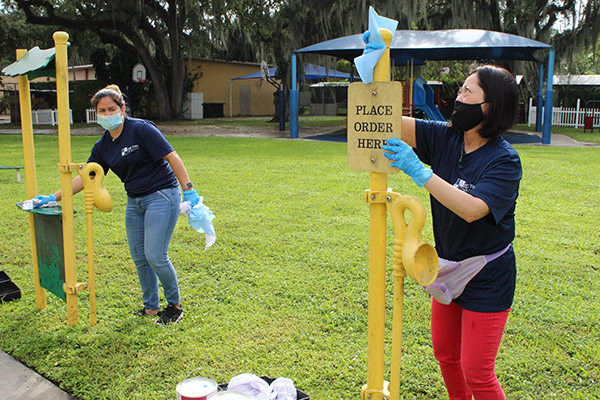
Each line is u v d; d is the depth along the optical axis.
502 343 3.46
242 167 11.10
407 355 3.32
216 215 6.87
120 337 3.53
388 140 1.88
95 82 29.12
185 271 4.85
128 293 4.34
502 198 2.01
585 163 11.44
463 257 2.19
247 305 4.07
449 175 2.26
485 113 2.07
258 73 33.34
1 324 3.77
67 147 3.52
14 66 3.88
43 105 28.86
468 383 2.24
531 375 3.08
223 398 2.19
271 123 28.41
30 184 3.96
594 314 3.86
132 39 27.50
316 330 3.66
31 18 24.86
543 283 4.48
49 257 3.83
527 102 26.86
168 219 3.68
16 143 16.80
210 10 27.12
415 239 1.91
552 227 6.22
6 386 3.02
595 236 5.86
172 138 18.39
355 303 4.09
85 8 27.33
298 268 4.90
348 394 2.89
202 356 3.31
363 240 5.75
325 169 10.88
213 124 27.30
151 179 3.63
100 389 2.98
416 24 25.80
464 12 22.84
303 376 3.09
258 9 27.06
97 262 5.11
